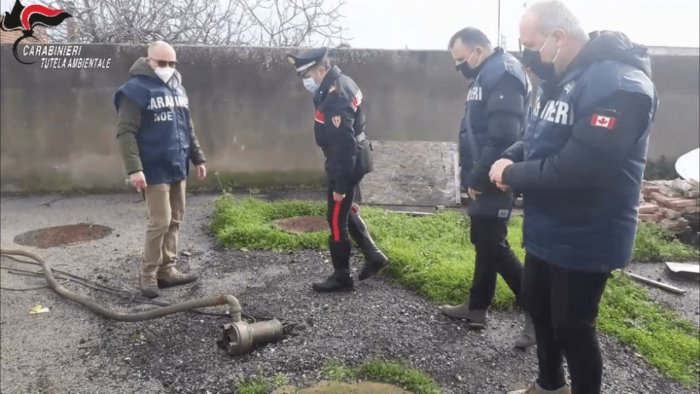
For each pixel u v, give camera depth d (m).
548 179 2.34
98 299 4.45
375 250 4.52
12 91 7.52
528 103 3.35
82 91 7.62
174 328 3.85
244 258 5.27
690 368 3.65
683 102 8.17
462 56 3.47
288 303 4.21
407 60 7.91
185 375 3.29
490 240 3.57
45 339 3.81
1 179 7.75
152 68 4.20
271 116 7.98
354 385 3.15
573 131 2.26
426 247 5.28
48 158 7.76
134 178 4.04
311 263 5.11
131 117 4.05
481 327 3.84
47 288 4.67
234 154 8.02
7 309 4.29
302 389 3.10
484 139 3.42
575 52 2.40
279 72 7.85
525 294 2.77
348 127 3.89
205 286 4.63
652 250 5.60
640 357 3.70
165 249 4.57
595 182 2.24
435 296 4.24
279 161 8.13
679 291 4.84
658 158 8.33
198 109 7.81
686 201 6.23
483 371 3.37
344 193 4.02
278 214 6.61
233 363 3.38
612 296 4.48
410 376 3.20
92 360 3.52
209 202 7.40
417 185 7.11
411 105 8.05
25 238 5.99
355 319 3.94
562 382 2.88
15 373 3.41
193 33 9.08
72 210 7.05
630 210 2.39
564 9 2.38
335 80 3.92
